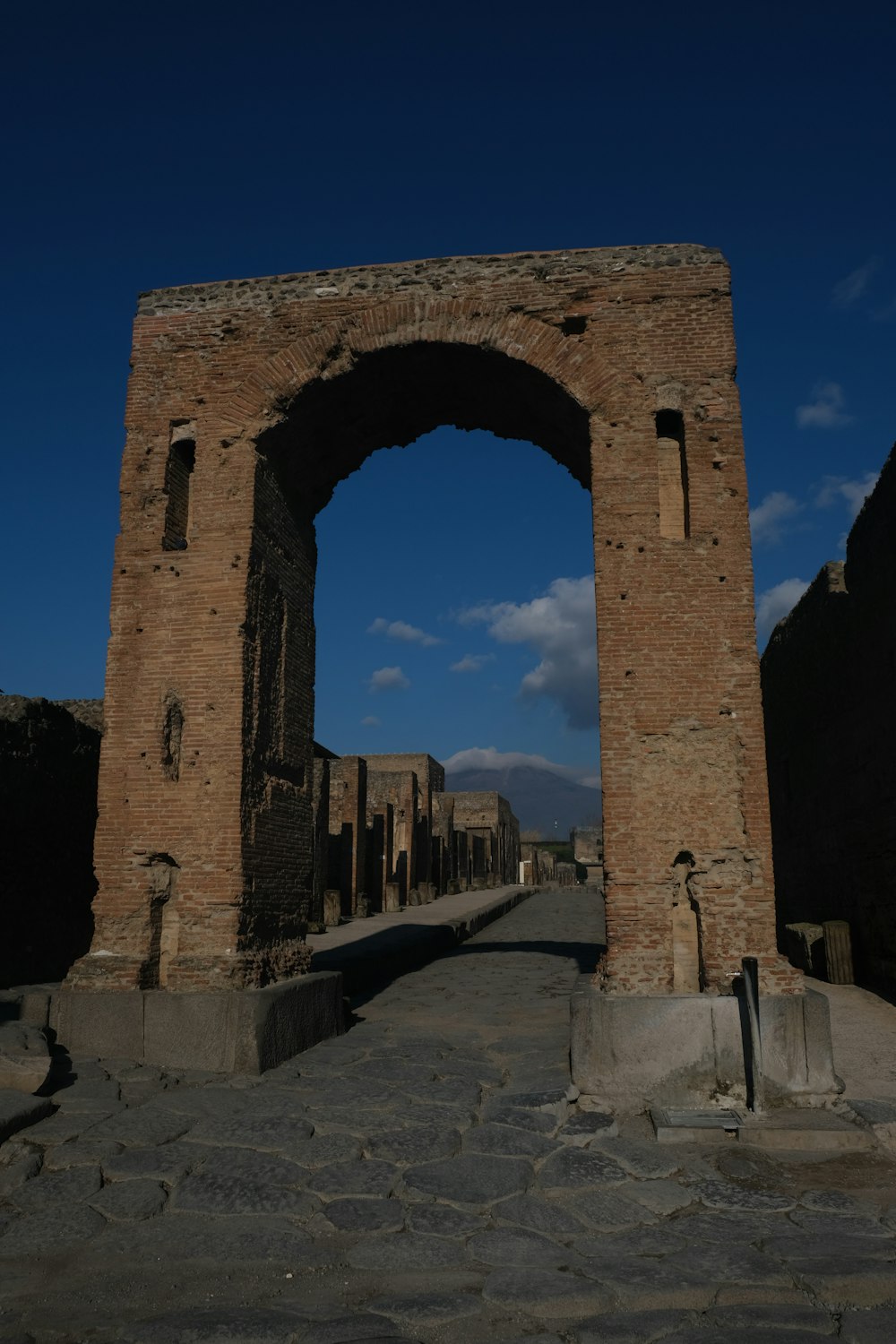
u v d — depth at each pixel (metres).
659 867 9.52
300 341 11.47
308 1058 10.03
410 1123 7.76
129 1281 5.25
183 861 10.30
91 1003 9.77
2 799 12.80
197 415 11.48
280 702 11.75
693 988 9.37
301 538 12.85
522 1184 6.61
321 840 23.73
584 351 10.84
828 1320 4.82
